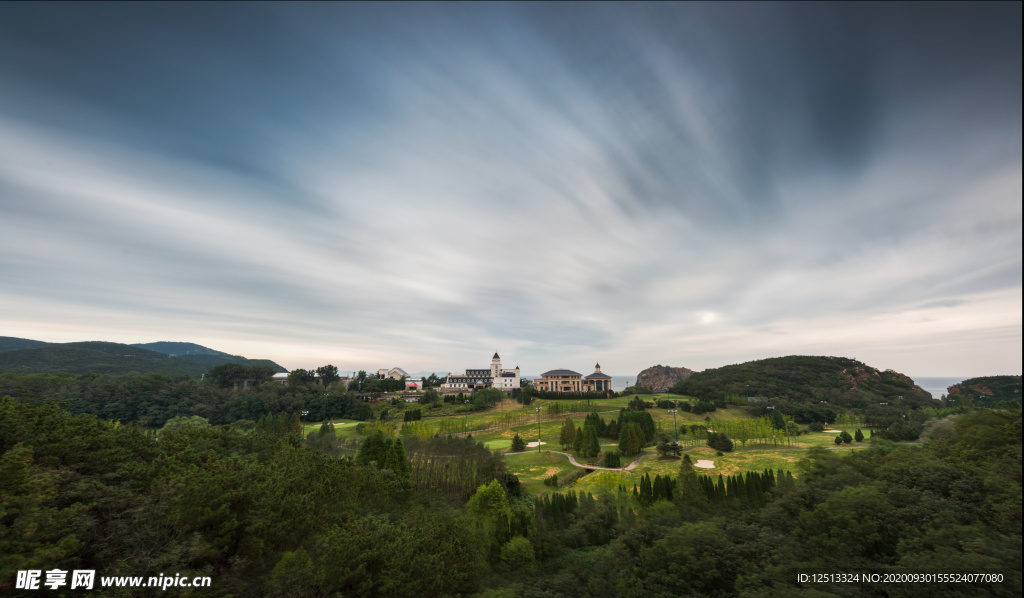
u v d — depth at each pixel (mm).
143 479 33719
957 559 23938
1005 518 25766
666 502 49719
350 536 32906
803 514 33625
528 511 59156
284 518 35719
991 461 29688
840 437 109625
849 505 31594
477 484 71688
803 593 26328
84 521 26344
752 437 117000
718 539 33281
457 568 37500
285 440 61531
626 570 35188
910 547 27188
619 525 49469
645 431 122188
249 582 30188
